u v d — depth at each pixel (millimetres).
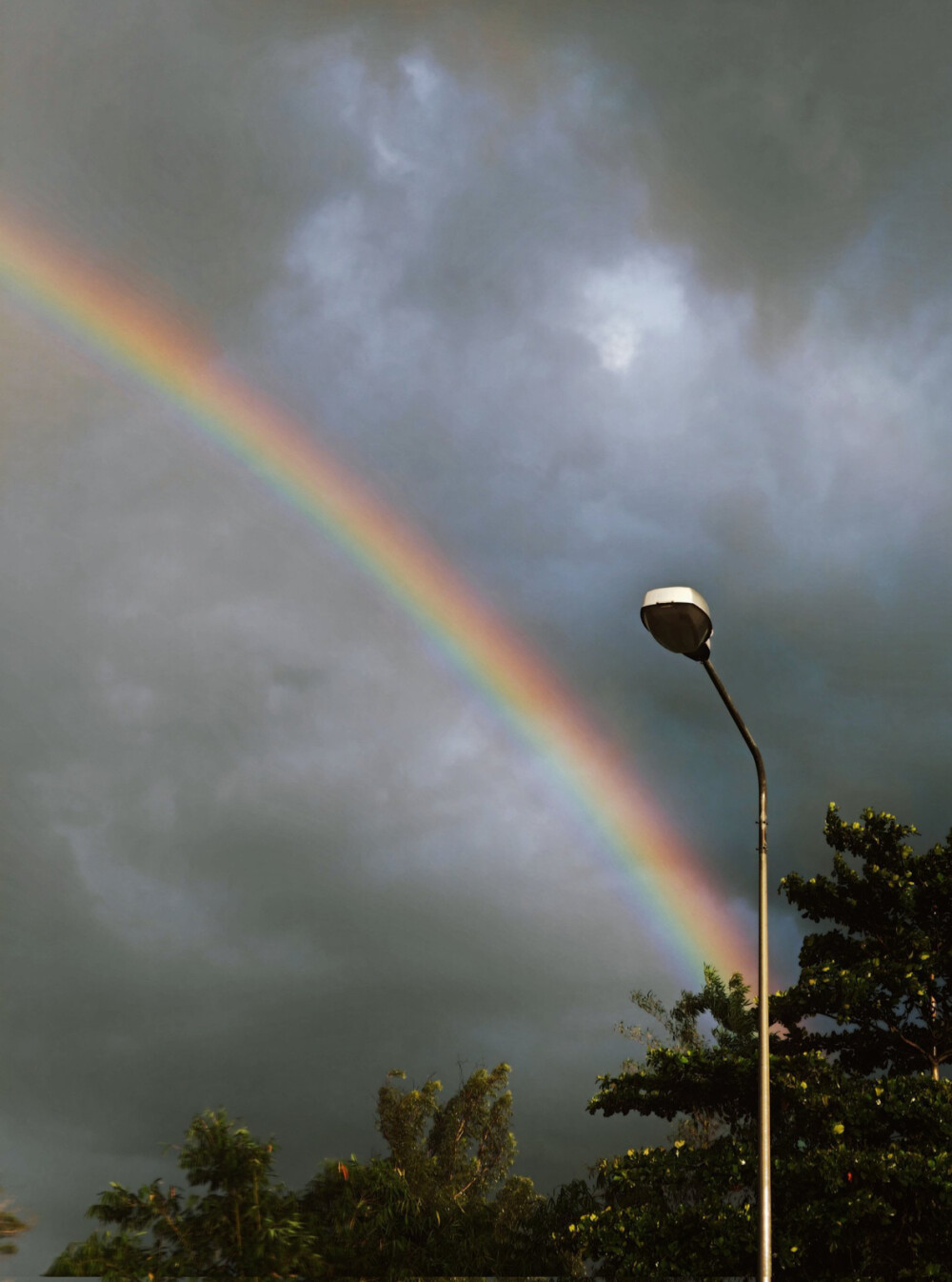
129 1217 9570
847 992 20719
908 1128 19234
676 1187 20688
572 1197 21156
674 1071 21203
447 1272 12617
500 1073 31859
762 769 13328
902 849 22484
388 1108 31078
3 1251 8195
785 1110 20391
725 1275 18391
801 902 23391
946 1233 17547
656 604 11477
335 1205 11617
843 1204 17531
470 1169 30812
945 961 21328
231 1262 9727
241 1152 10172
